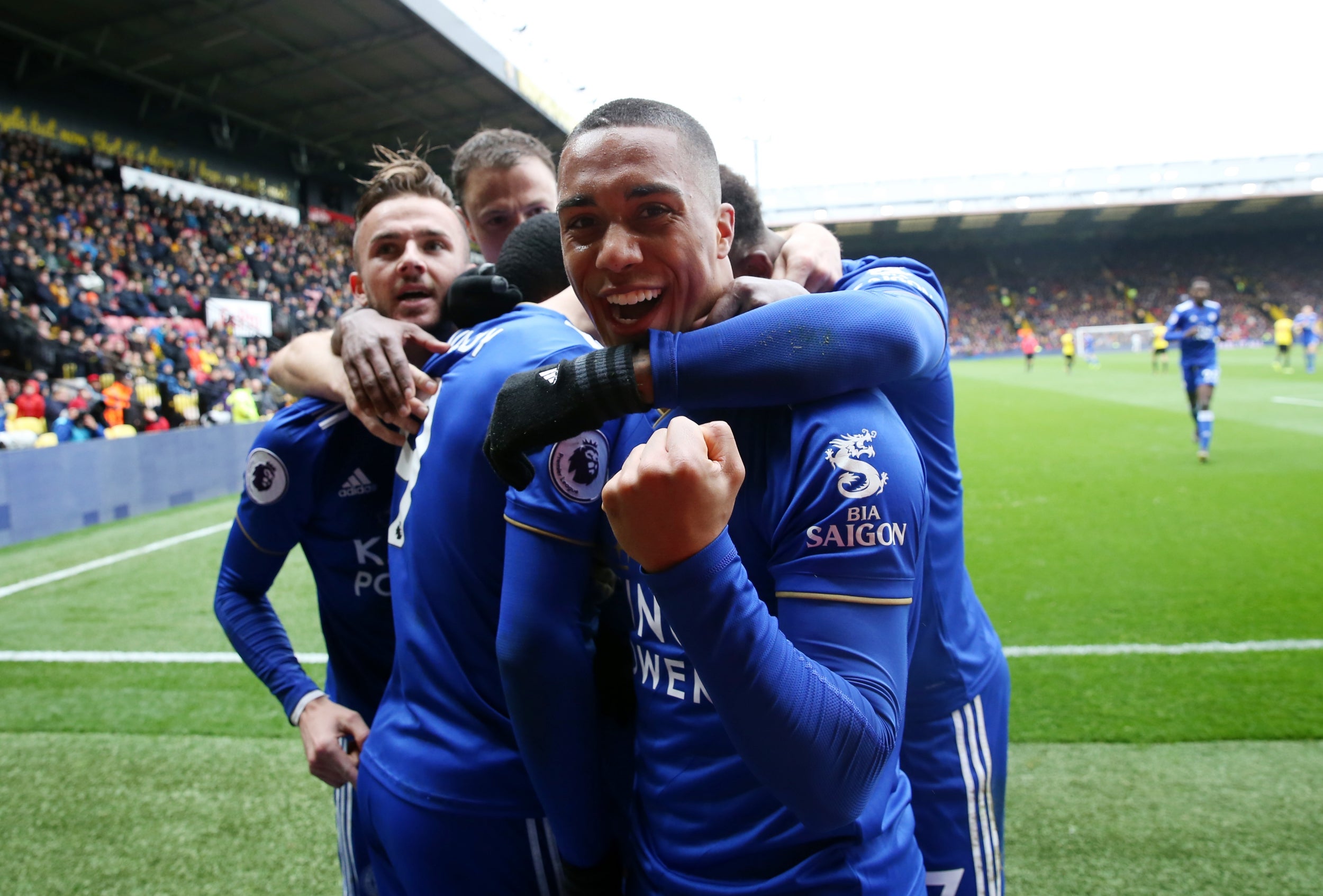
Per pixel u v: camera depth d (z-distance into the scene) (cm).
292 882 217
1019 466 820
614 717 110
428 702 110
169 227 1559
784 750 68
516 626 93
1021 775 254
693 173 81
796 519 78
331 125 1798
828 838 82
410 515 114
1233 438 924
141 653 407
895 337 82
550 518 94
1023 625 386
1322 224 3697
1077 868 207
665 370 75
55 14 1249
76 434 848
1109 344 3128
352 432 139
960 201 3538
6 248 1128
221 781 274
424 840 105
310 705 135
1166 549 500
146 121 1636
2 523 671
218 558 618
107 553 646
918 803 115
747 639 67
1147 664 331
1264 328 3189
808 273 118
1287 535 516
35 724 322
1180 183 3378
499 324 117
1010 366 2519
